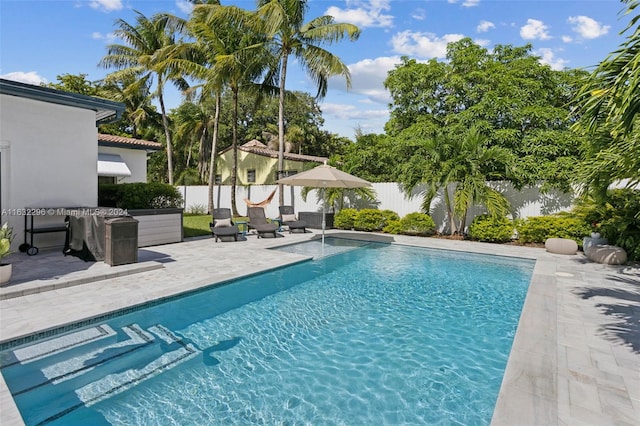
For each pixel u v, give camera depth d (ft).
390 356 17.69
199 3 75.10
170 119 131.03
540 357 15.46
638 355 15.69
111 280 26.76
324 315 23.25
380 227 60.49
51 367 15.55
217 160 115.85
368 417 12.91
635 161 24.17
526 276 33.42
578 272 31.78
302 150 151.74
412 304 25.57
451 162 48.73
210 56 72.13
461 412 13.20
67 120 36.04
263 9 58.03
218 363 16.71
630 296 24.50
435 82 60.95
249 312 23.41
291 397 14.12
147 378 15.20
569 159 46.24
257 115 147.54
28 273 26.53
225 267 32.01
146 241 41.88
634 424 10.94
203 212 91.76
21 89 30.60
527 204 50.52
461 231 52.70
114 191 45.62
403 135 61.82
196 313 22.86
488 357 17.61
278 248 44.45
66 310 20.13
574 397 12.41
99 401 13.50
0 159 32.30
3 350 16.46
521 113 50.49
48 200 35.17
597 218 40.19
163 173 138.41
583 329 18.65
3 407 11.51
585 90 16.30
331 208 66.03
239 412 13.12
